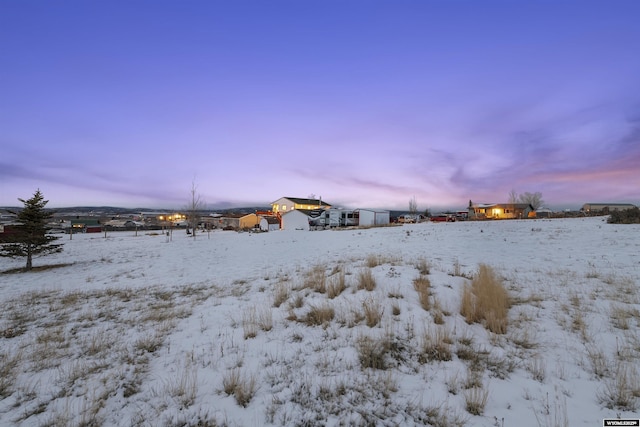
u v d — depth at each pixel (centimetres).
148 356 463
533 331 485
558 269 900
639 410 303
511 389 344
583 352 418
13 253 1605
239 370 399
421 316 530
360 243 1947
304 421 299
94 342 511
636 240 1279
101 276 1330
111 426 305
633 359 393
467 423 292
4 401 356
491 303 557
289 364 407
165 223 7575
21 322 668
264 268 1288
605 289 673
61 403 349
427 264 919
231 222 6925
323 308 575
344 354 423
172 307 741
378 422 296
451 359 409
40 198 1694
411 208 7619
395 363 400
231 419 306
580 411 306
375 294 630
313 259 1417
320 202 6247
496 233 1984
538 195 7025
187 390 355
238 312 648
